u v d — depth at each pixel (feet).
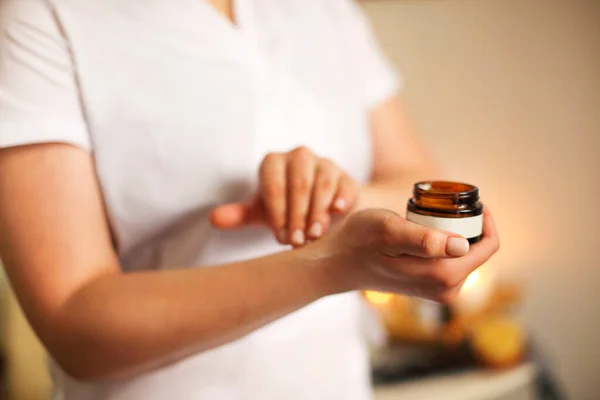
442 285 1.52
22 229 1.76
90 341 1.68
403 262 1.51
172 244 2.16
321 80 2.33
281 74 2.22
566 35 4.87
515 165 5.22
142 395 2.15
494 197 5.33
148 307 1.65
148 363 1.71
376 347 4.81
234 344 2.20
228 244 2.18
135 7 2.00
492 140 5.23
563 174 5.13
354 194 1.88
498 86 5.11
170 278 1.70
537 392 4.81
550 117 5.05
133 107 1.98
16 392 4.82
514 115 5.13
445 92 5.21
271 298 1.65
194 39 2.06
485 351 4.72
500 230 5.36
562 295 5.34
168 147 2.04
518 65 5.03
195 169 2.08
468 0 4.99
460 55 5.11
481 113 5.20
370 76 2.59
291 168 1.88
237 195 2.14
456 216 1.58
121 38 1.97
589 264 5.23
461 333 4.83
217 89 2.09
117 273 1.81
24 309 1.77
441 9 5.04
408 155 2.70
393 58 5.20
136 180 2.03
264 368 2.26
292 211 1.84
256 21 2.21
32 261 1.75
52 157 1.83
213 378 2.20
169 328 1.65
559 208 5.20
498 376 4.68
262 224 1.99
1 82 1.83
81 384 2.20
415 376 4.64
